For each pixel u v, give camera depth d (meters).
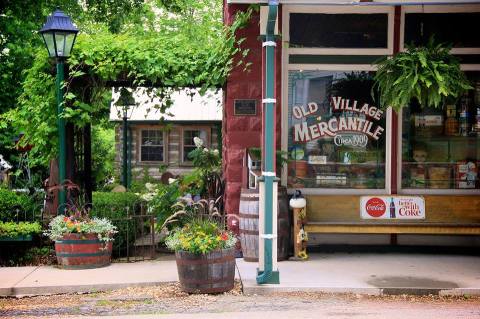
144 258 9.16
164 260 9.02
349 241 9.23
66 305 6.74
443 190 9.27
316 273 7.73
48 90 9.33
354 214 8.99
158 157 20.73
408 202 8.98
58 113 8.98
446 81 7.39
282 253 8.48
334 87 9.23
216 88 9.66
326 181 9.24
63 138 8.95
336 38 9.17
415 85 7.40
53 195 9.90
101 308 6.55
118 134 20.44
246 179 8.66
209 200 9.50
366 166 9.25
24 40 17.06
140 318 6.02
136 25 20.61
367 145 9.24
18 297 7.21
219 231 7.22
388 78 7.70
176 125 20.67
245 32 8.95
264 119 7.16
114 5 18.52
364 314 6.09
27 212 9.33
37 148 9.48
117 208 9.48
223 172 10.49
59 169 9.18
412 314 6.09
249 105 8.99
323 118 9.23
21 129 9.61
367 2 8.09
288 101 9.21
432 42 7.91
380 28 9.16
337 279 7.41
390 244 9.21
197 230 7.15
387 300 6.77
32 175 13.86
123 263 8.78
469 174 9.28
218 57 9.10
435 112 9.27
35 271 8.16
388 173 9.19
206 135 20.73
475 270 7.93
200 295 7.01
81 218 8.55
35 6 17.05
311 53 9.15
